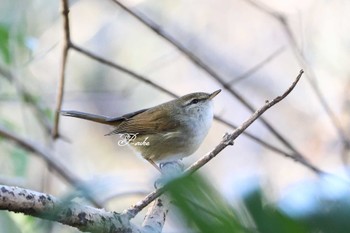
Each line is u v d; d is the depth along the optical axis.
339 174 2.45
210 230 1.52
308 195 1.57
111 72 13.92
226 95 14.20
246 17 14.65
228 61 14.42
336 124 9.43
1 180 8.67
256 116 3.71
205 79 14.27
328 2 12.91
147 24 8.47
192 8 14.70
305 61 9.48
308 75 9.53
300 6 13.02
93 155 14.31
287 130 13.66
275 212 1.52
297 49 9.41
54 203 3.35
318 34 12.94
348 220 1.45
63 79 8.55
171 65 14.45
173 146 7.97
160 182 1.93
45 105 10.15
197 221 1.53
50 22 11.97
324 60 12.91
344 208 1.47
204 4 14.76
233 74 14.30
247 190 1.54
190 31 14.55
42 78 13.20
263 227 1.50
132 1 13.70
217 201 1.55
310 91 13.68
